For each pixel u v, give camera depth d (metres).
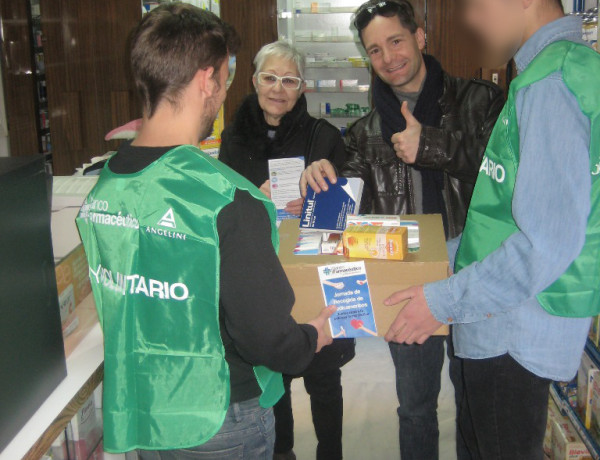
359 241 1.55
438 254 1.56
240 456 1.31
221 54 1.19
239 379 1.28
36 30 5.70
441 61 5.27
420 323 1.43
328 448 2.36
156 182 1.14
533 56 1.31
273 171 2.37
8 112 5.50
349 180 1.85
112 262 1.19
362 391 3.23
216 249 1.11
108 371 1.23
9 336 1.12
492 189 1.38
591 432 2.15
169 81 1.15
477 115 2.13
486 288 1.31
